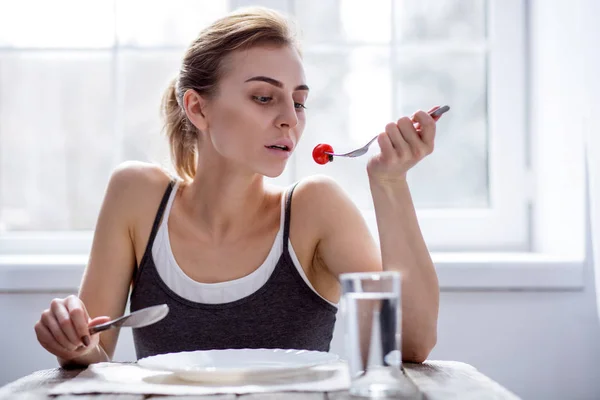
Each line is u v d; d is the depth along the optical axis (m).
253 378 0.95
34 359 1.90
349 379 0.88
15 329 1.90
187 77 1.43
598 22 1.71
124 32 2.20
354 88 2.18
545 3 2.04
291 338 1.38
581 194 1.84
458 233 2.15
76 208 2.22
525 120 2.16
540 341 1.86
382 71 2.19
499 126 2.16
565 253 1.95
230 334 1.37
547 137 2.05
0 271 1.89
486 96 2.19
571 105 1.88
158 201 1.47
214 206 1.41
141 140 2.21
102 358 1.29
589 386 1.85
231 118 1.36
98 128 2.21
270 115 1.35
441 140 2.20
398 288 0.80
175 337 1.37
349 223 1.45
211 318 1.36
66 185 2.22
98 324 1.10
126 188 1.48
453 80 2.19
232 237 1.41
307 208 1.44
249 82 1.34
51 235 2.18
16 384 0.95
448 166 2.20
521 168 2.15
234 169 1.38
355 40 2.19
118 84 2.21
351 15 2.19
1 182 2.22
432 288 1.23
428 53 2.19
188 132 1.48
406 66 2.19
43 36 2.21
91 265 1.45
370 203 2.17
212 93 1.38
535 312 1.87
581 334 1.85
